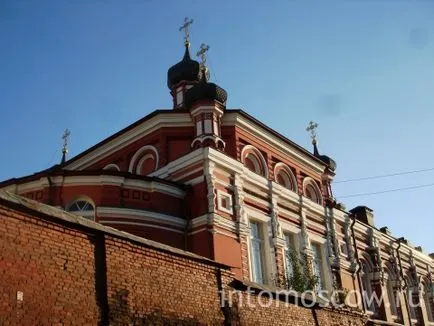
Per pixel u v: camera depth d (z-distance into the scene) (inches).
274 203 1048.2
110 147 1133.1
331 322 659.4
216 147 960.3
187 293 452.4
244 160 1055.6
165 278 434.6
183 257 460.1
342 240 1280.8
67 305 352.2
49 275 346.9
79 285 365.1
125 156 1103.0
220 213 898.7
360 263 1337.4
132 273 404.8
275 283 946.7
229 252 884.0
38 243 346.6
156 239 845.2
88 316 363.6
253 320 525.0
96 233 389.1
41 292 338.6
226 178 947.3
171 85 1370.6
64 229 367.9
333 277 1170.0
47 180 870.4
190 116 1030.4
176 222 878.4
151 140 1058.7
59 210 375.9
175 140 1035.3
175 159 987.3
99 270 383.6
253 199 1000.2
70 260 364.8
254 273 927.0
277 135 1138.0
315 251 1176.2
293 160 1210.0
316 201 1250.6
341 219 1293.1
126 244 406.9
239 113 1042.1
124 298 390.6
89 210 848.3
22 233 338.3
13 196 345.1
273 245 1003.3
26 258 335.9
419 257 1743.4
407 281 1622.8
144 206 871.7
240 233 917.8
